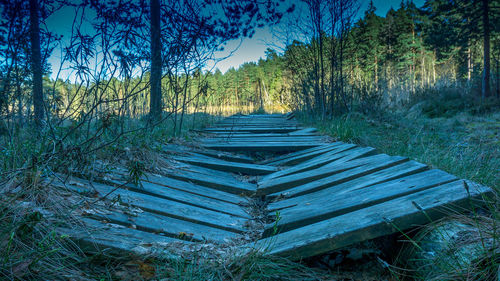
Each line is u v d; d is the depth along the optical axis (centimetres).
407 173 303
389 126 841
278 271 190
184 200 316
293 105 1443
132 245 200
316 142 632
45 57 318
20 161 264
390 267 210
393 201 237
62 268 169
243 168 478
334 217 243
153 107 569
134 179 313
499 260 164
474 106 1259
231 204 350
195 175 409
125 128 470
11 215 188
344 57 1152
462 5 2116
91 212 229
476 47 3484
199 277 180
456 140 655
